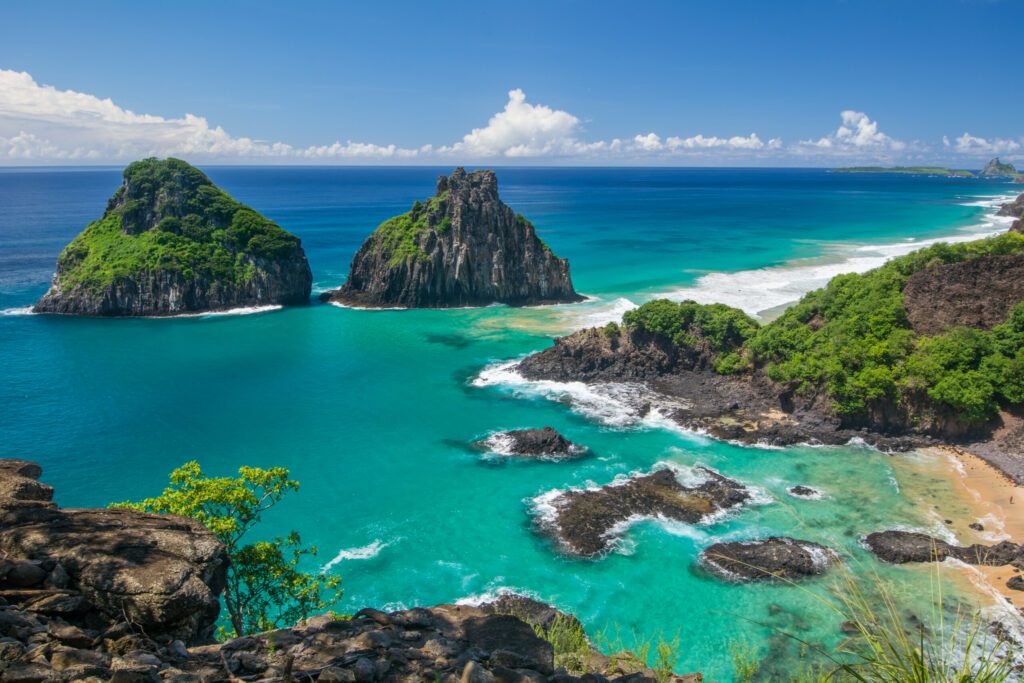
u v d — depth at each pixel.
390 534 64.88
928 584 53.31
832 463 77.06
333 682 12.19
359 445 85.31
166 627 13.17
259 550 35.25
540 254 170.00
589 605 53.97
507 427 90.69
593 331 112.19
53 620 12.85
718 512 66.69
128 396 102.94
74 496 72.69
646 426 89.94
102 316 157.25
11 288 182.00
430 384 108.44
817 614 51.31
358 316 158.75
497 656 14.34
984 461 75.44
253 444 85.69
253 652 13.25
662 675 17.16
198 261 165.12
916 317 90.44
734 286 177.25
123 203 179.38
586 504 68.62
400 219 177.88
